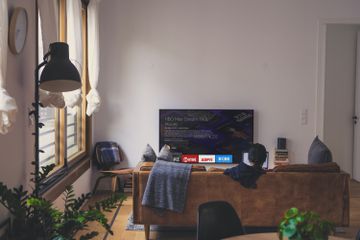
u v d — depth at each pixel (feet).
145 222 12.49
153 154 16.39
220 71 19.39
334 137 22.62
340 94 22.47
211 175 12.19
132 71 19.27
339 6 19.29
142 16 19.15
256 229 13.41
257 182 12.14
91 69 16.79
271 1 19.22
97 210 7.68
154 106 19.40
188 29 19.22
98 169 18.80
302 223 5.23
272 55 19.39
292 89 19.51
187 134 19.34
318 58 19.39
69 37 13.06
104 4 19.06
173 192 12.20
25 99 9.52
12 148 8.73
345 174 12.18
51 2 10.12
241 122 19.40
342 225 12.32
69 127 15.99
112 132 19.38
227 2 19.20
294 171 12.19
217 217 7.77
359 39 21.76
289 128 19.61
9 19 8.40
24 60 9.42
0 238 7.68
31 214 8.11
